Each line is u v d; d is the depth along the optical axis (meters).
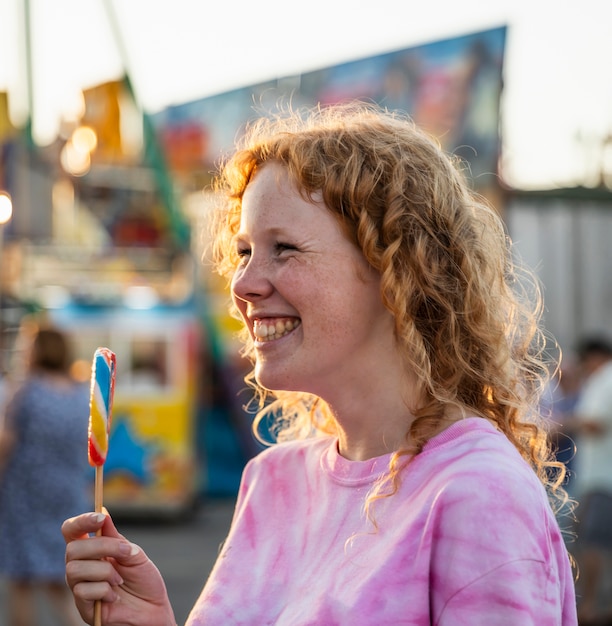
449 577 1.26
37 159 10.89
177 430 10.05
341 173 1.42
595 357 7.47
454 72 11.06
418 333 1.41
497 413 1.49
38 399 4.77
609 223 12.84
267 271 1.45
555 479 1.69
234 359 11.16
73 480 4.82
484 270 1.49
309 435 1.84
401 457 1.39
